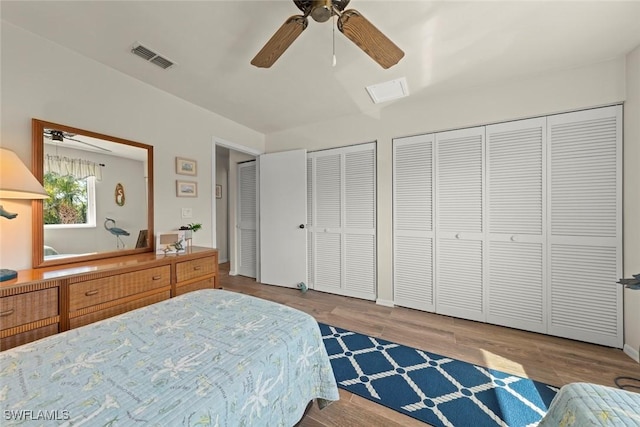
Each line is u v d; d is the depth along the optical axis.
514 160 2.29
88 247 1.87
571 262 2.10
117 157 2.06
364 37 1.30
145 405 0.68
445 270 2.62
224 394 0.76
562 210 2.12
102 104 1.97
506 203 2.33
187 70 2.06
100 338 1.02
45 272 1.51
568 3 1.39
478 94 2.40
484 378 1.63
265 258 3.73
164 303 1.41
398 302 2.87
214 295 1.55
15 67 1.55
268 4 1.39
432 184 2.66
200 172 2.76
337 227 3.27
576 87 2.04
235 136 3.27
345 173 3.19
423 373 1.69
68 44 1.74
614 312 1.96
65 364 0.85
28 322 1.31
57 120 1.73
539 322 2.22
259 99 2.61
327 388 1.22
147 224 2.26
